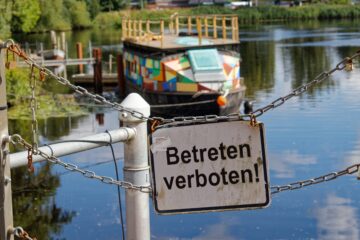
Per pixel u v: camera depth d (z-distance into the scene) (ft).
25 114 99.09
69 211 55.31
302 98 108.99
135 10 399.44
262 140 21.03
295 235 49.24
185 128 21.15
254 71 150.41
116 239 49.55
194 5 442.91
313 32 266.16
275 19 366.02
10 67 19.66
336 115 92.84
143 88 104.17
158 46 100.37
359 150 72.23
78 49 158.10
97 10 360.28
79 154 72.84
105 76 143.64
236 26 106.73
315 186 59.26
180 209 21.27
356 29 276.00
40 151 20.11
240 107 103.40
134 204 22.36
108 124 93.40
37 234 50.44
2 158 18.95
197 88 95.40
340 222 51.19
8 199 19.21
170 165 21.24
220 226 51.19
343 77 132.26
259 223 51.62
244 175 21.15
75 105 107.96
